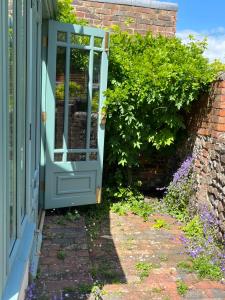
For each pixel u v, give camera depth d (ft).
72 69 12.71
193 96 13.52
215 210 11.39
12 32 5.42
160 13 17.63
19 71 5.80
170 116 14.43
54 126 12.59
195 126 14.10
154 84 13.42
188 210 13.69
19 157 5.96
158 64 13.82
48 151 12.59
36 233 9.88
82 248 10.57
